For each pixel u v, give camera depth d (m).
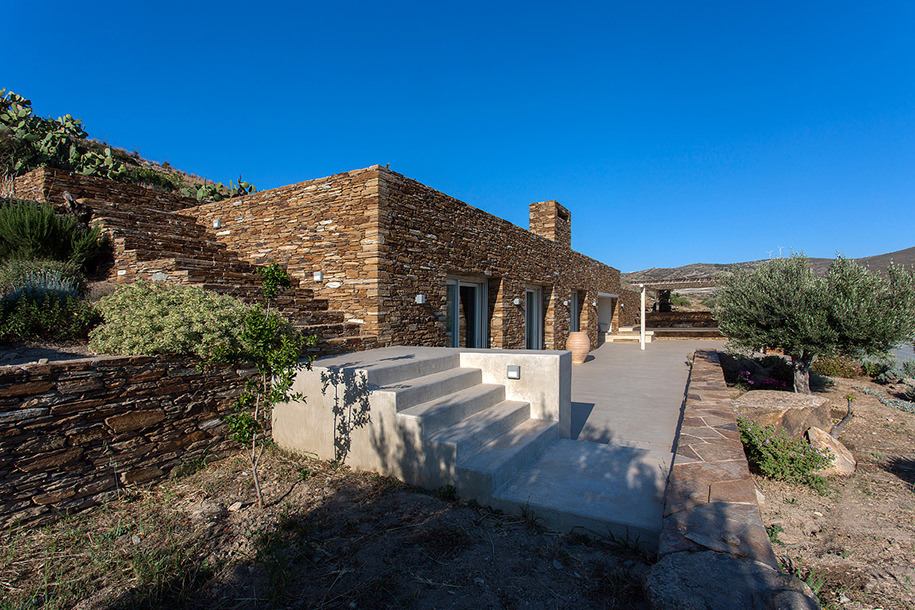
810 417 6.86
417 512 3.69
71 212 8.32
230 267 7.46
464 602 2.64
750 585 2.33
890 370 12.04
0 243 6.96
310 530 3.38
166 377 4.22
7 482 3.23
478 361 6.05
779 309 8.98
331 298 7.58
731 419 5.88
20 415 3.30
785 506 4.69
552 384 5.54
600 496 3.80
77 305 5.04
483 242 9.98
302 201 8.02
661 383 10.98
